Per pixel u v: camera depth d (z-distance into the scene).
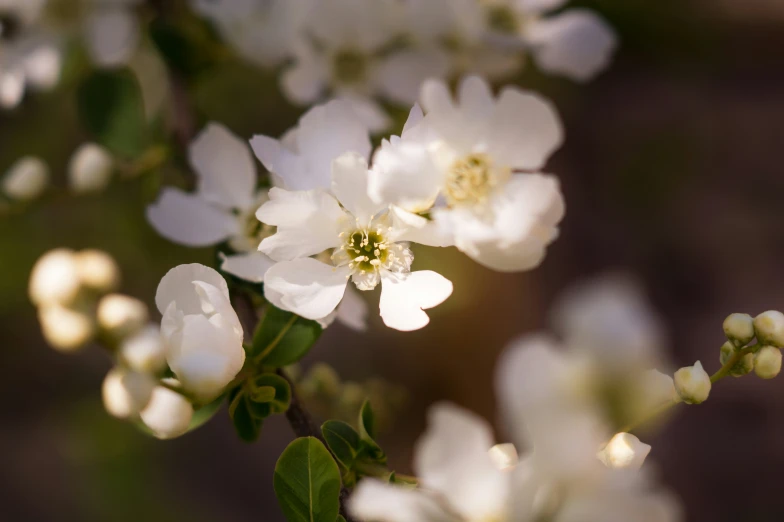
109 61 0.41
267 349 0.33
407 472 0.80
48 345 0.84
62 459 0.79
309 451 0.32
